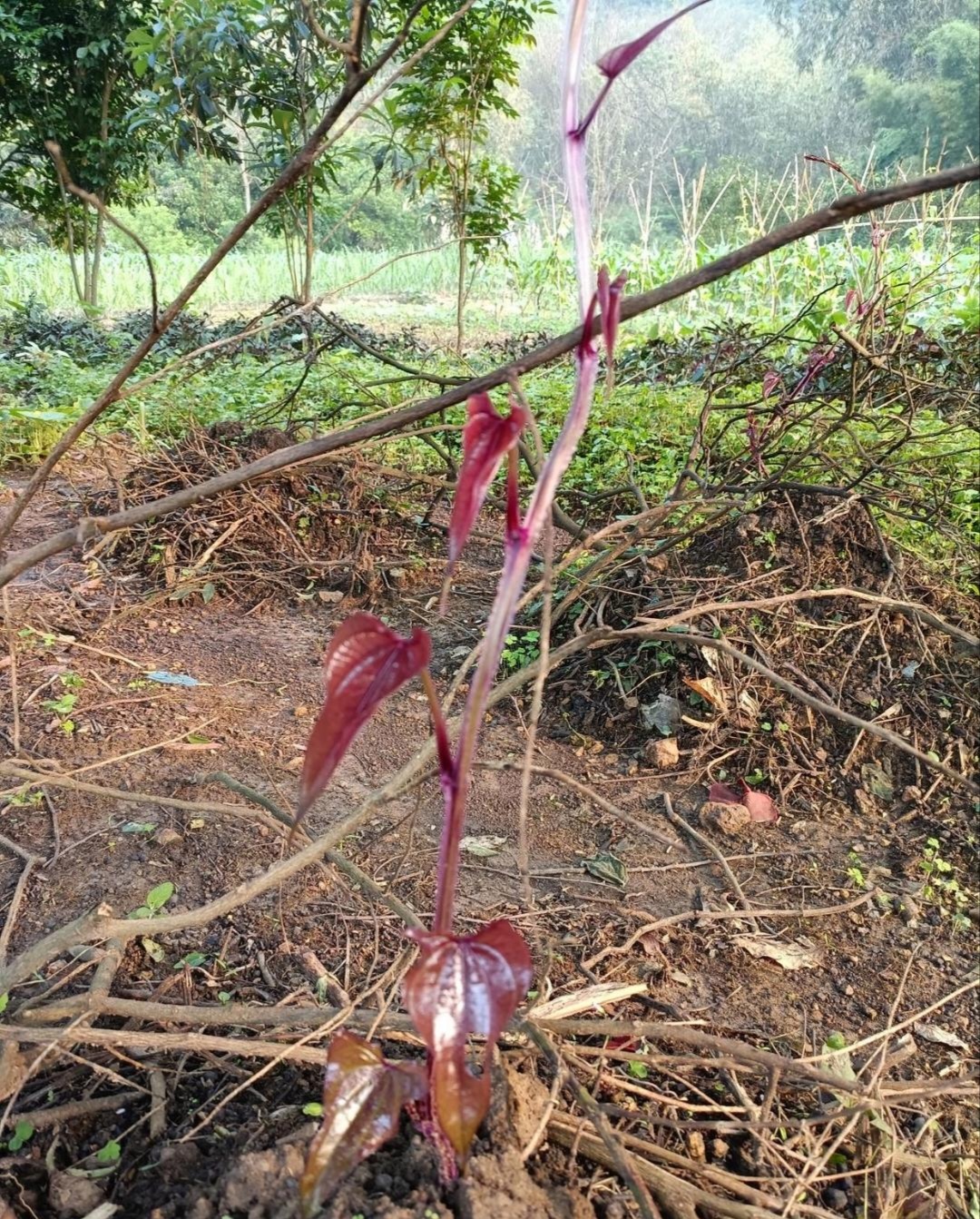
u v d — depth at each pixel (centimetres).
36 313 1014
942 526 324
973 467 388
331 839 145
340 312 1426
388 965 177
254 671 304
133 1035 134
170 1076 147
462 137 853
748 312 916
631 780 248
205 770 244
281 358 662
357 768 251
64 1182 126
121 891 196
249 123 880
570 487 404
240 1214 116
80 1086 146
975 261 801
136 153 1077
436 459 461
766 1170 136
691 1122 138
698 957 186
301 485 403
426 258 1888
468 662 166
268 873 143
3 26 959
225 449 422
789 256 915
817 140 2838
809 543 303
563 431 87
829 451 366
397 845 217
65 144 1051
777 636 277
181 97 796
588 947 186
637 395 544
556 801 238
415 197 930
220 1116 140
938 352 439
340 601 360
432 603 358
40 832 215
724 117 2966
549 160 2945
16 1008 159
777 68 3164
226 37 744
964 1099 155
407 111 822
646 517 176
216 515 386
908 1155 135
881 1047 153
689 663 272
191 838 215
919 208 917
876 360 250
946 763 245
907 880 210
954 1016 173
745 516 311
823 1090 153
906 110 2661
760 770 248
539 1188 119
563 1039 150
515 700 284
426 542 409
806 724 257
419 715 279
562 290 1376
